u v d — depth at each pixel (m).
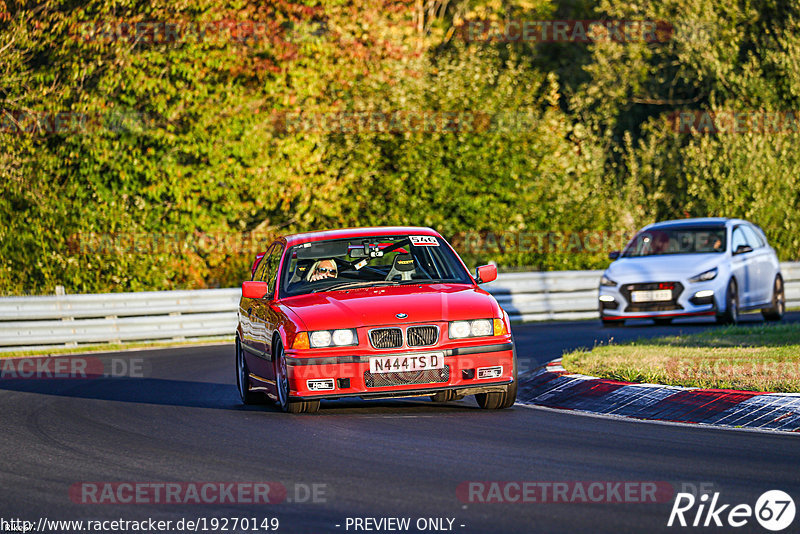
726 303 67.50
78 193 84.56
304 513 22.38
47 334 67.88
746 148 103.94
